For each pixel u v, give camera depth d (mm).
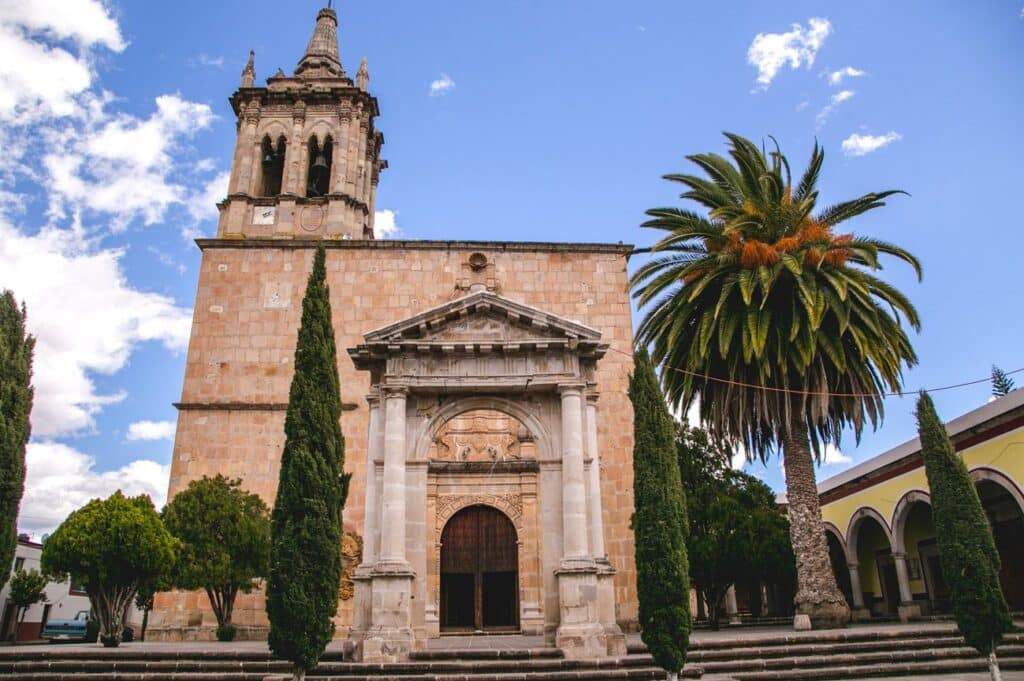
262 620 33750
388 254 39969
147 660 22391
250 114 44656
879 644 23203
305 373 21547
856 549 43094
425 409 26188
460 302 26656
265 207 42469
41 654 22500
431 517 37188
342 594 34094
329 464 20922
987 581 19656
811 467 31516
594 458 25922
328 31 50781
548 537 24875
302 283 39219
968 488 20641
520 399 26422
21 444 21812
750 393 31984
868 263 30359
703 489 42562
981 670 21688
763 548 38812
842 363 30047
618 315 39719
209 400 36875
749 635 26422
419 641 23859
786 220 32594
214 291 38781
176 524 31391
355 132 44719
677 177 34500
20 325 22688
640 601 20109
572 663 21359
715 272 31750
